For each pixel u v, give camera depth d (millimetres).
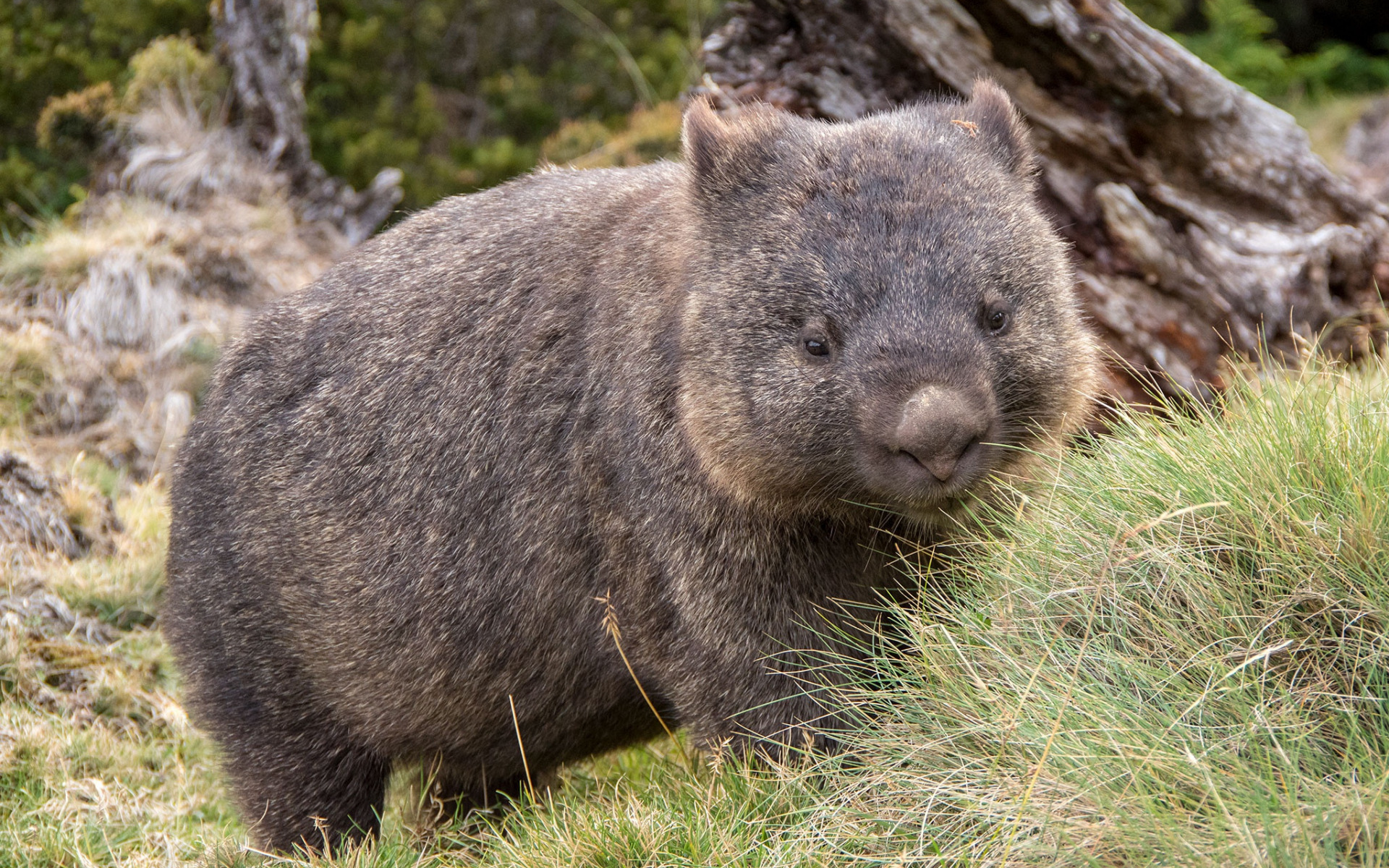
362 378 8453
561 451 7820
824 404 6570
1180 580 6414
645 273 7488
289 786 8953
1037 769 5684
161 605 11602
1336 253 11422
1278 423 6871
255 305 16859
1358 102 26578
